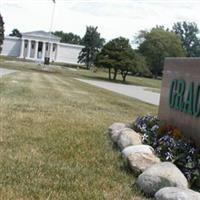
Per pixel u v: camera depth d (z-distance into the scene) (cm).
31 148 765
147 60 10944
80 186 569
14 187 540
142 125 962
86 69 10275
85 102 1875
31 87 2464
